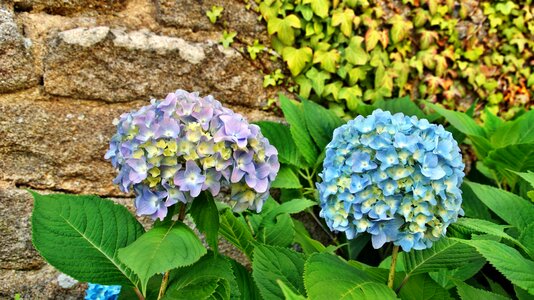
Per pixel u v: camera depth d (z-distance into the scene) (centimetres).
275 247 65
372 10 110
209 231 57
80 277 58
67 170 89
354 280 55
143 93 94
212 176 55
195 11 99
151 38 94
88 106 91
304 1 104
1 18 85
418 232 56
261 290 62
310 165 103
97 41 90
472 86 121
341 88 109
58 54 88
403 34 112
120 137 57
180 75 97
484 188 82
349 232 59
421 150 56
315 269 55
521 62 123
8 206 85
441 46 118
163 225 55
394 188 56
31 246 87
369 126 58
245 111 104
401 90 113
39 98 88
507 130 100
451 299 64
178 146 53
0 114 85
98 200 61
